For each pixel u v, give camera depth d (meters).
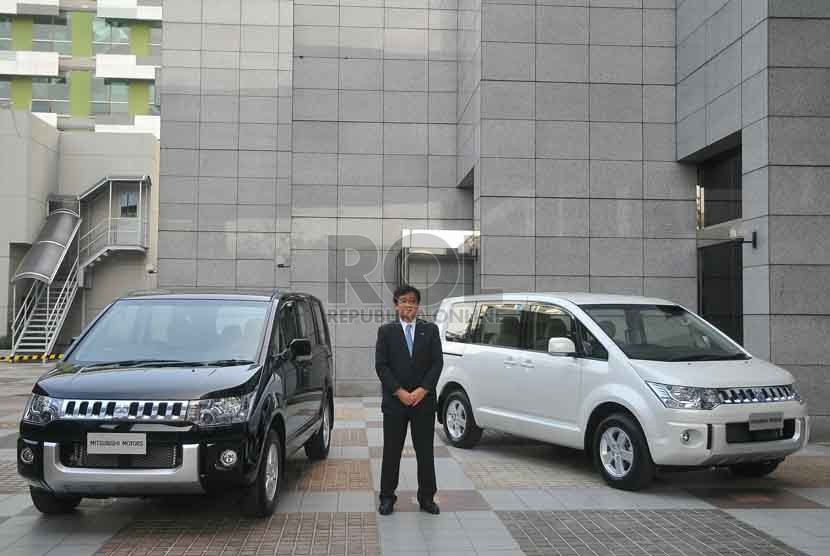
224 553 5.11
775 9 10.10
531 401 8.10
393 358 6.21
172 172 16.44
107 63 39.03
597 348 7.43
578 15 12.95
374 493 6.88
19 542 5.32
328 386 8.80
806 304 9.95
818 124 10.08
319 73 15.94
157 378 5.64
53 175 30.70
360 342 15.49
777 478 7.56
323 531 5.65
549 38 12.89
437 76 16.09
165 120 16.52
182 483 5.26
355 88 15.98
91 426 5.32
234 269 16.42
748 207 10.54
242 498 5.80
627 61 12.96
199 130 16.56
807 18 10.12
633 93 12.93
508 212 12.66
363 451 9.06
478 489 7.06
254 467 5.56
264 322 6.68
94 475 5.24
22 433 5.49
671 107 12.98
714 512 6.23
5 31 38.78
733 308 11.62
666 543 5.39
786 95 10.07
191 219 16.42
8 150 28.92
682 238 12.84
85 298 30.44
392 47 16.09
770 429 6.73
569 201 12.74
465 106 14.88
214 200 16.48
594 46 12.94
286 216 16.59
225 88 16.66
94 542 5.33
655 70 12.98
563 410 7.67
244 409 5.56
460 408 9.28
